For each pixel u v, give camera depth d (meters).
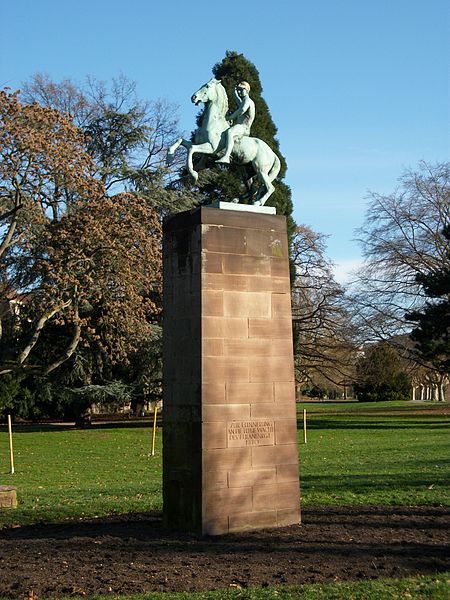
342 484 16.72
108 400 40.22
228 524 11.55
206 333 11.72
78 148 26.83
